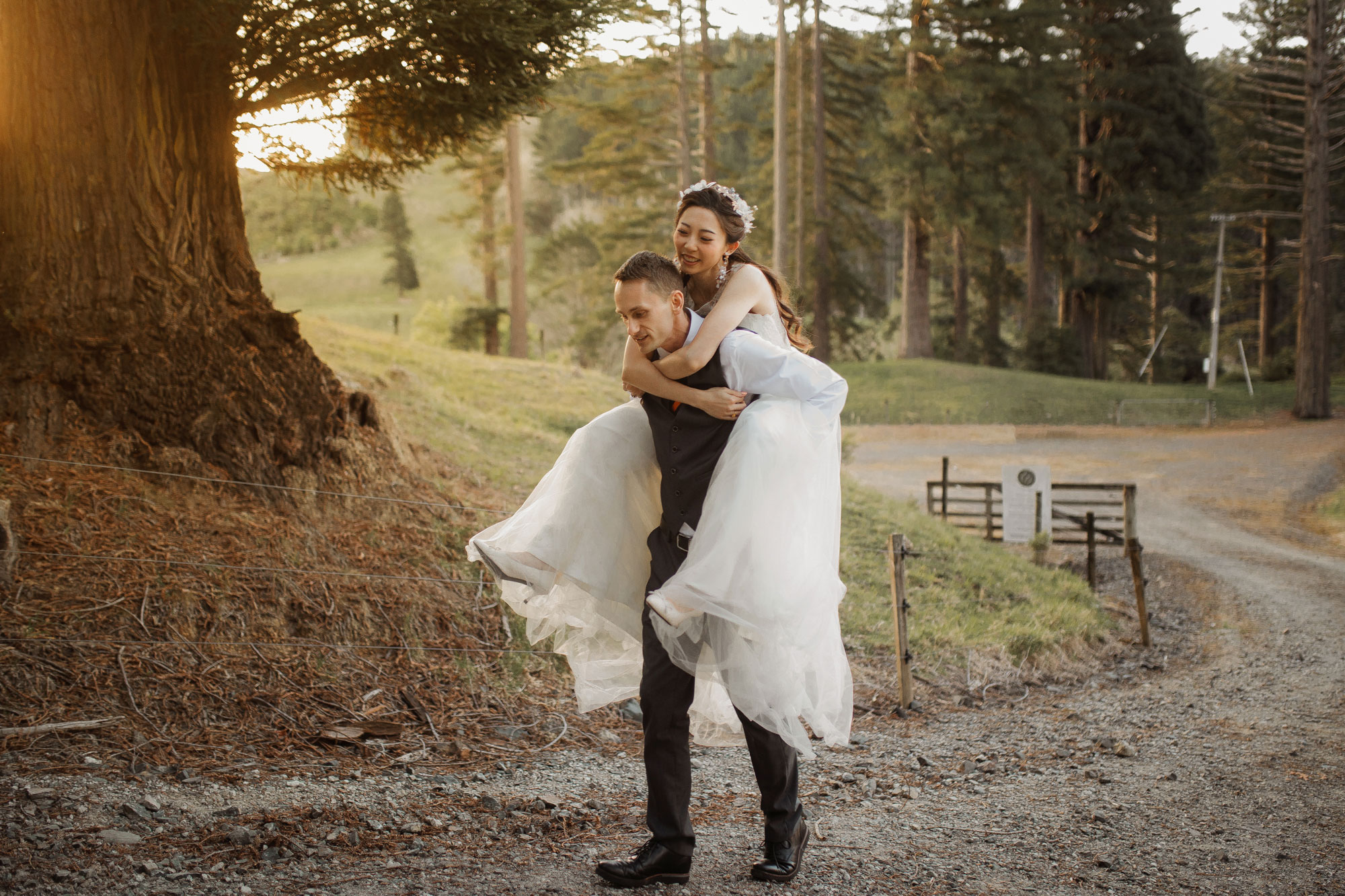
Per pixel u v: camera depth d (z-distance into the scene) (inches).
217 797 148.8
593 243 2320.4
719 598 114.3
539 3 258.7
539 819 152.9
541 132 3398.1
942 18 1528.1
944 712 252.2
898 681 263.4
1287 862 151.8
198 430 236.4
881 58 1636.3
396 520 265.3
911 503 590.6
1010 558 485.4
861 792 181.8
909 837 157.6
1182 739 234.1
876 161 1702.8
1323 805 181.9
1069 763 209.9
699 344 121.2
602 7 262.5
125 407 230.2
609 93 1834.4
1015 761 210.5
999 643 309.7
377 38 240.2
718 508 117.8
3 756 150.0
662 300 123.7
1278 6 1455.5
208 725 173.9
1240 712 265.3
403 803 154.6
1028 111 1567.4
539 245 3238.2
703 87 1393.9
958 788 188.4
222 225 257.4
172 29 229.8
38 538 195.5
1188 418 1439.5
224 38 224.2
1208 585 523.5
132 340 233.0
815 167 1646.2
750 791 175.2
